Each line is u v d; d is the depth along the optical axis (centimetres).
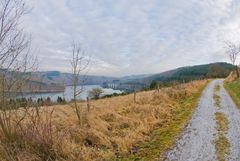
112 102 2081
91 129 1095
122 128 1291
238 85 3641
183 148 1020
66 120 1148
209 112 1856
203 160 884
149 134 1242
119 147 1016
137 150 1005
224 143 1080
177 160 888
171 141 1120
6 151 699
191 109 1981
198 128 1361
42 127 829
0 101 731
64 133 940
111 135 1153
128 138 1103
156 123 1450
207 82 5578
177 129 1342
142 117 1502
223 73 9425
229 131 1288
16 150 712
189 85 3759
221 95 2952
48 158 762
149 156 934
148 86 4112
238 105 2169
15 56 722
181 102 2359
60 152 816
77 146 924
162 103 2073
